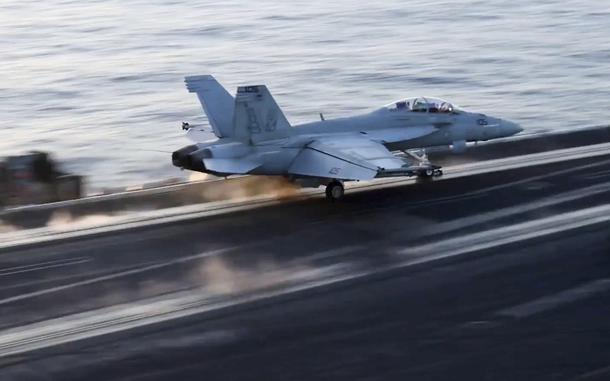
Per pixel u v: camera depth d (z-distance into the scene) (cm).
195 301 10256
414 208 14088
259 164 14138
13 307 10150
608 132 19075
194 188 15112
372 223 13312
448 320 9544
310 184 14675
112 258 11844
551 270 11062
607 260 11381
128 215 13938
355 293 10419
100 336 9281
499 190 15025
